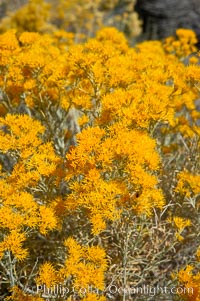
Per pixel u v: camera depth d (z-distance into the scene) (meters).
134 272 3.66
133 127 3.31
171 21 9.08
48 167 3.25
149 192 3.03
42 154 3.31
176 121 4.60
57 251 3.62
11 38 4.25
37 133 3.71
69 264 2.78
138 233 3.60
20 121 3.40
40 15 8.62
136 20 8.93
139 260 3.67
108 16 9.70
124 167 3.05
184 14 9.03
